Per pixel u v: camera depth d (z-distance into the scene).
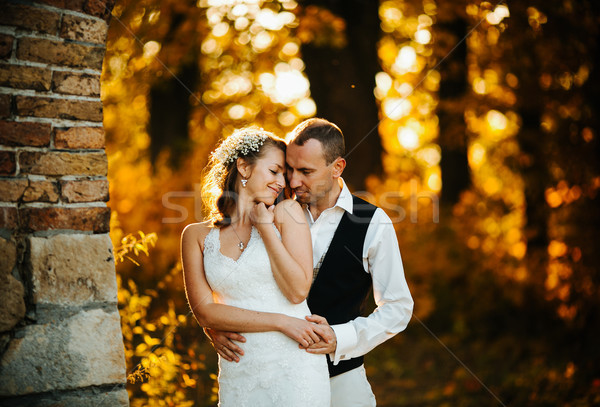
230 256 2.56
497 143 9.08
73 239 2.31
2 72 2.23
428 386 5.75
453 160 9.25
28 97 2.27
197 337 4.79
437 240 8.31
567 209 6.69
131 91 8.34
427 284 7.80
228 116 8.78
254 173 2.61
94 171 2.38
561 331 6.45
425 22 8.60
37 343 2.23
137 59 7.72
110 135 8.90
